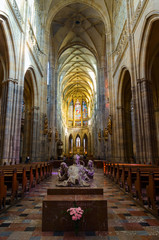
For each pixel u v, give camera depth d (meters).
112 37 21.45
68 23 28.84
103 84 30.64
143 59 12.63
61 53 32.91
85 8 26.08
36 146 17.95
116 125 18.66
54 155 29.39
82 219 4.13
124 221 4.70
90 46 32.50
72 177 5.56
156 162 11.23
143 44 12.47
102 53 31.17
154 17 10.95
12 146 11.88
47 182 11.03
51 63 30.72
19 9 13.48
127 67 14.95
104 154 28.58
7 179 6.48
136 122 12.70
